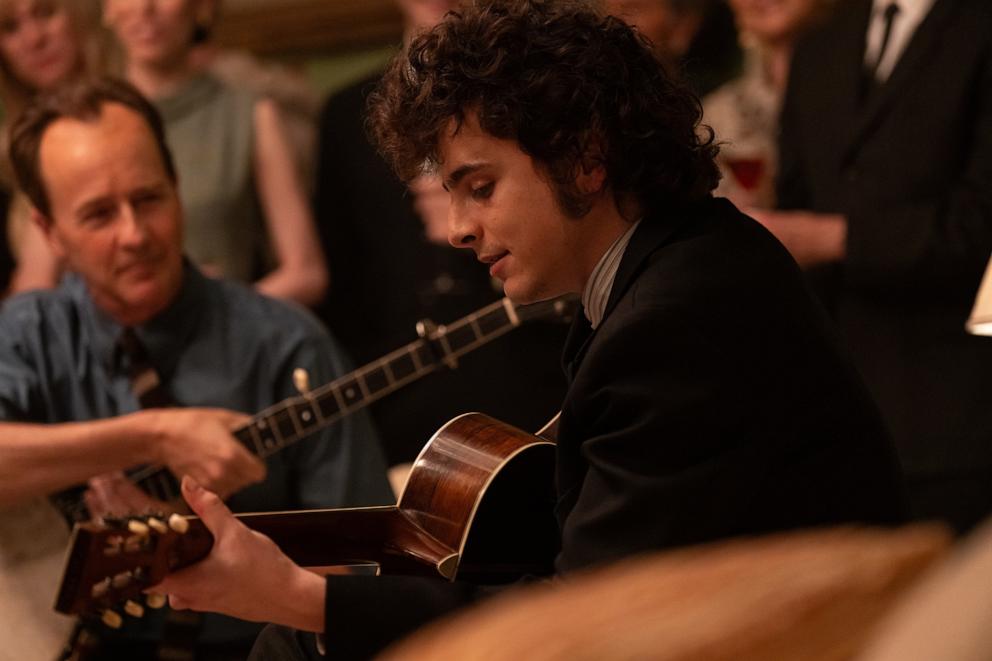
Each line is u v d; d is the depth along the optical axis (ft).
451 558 13.91
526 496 14.52
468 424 15.16
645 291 11.94
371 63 37.01
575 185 12.33
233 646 20.34
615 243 12.66
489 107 12.16
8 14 29.86
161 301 21.31
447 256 27.30
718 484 11.42
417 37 13.01
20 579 20.43
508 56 12.21
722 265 12.00
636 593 5.63
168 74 29.12
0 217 31.09
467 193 12.63
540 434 16.02
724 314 11.74
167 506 20.86
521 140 12.19
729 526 11.48
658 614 5.51
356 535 14.49
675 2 27.58
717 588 5.66
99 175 20.70
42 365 21.63
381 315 28.37
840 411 11.98
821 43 24.00
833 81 23.54
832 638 5.68
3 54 30.14
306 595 12.42
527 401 25.22
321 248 29.19
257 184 29.32
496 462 14.40
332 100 29.60
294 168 29.66
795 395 11.77
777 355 11.78
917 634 4.62
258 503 21.11
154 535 11.64
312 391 21.57
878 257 21.98
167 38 28.91
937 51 22.50
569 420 12.24
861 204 22.50
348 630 12.36
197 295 21.68
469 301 27.12
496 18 12.39
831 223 22.49
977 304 15.12
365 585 12.55
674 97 12.82
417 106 12.48
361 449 21.48
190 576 12.27
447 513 14.39
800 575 5.73
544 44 12.29
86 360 21.70
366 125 13.99
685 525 11.34
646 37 12.98
